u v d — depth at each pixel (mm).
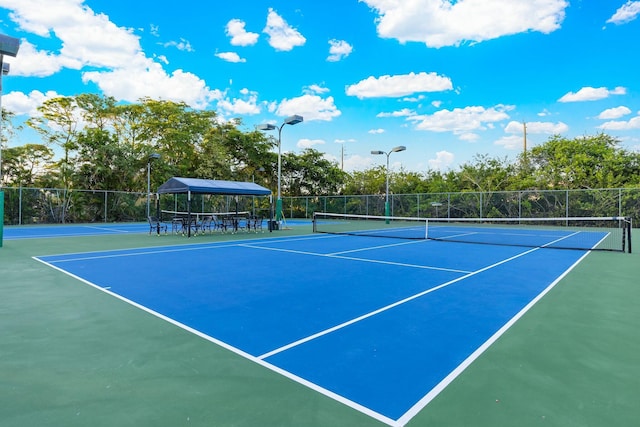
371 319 4980
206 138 38219
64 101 31375
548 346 4047
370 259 10500
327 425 2535
